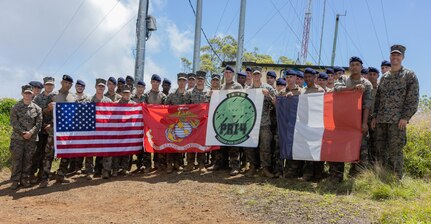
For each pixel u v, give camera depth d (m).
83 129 9.04
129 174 9.52
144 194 7.65
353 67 7.57
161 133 9.45
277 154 8.37
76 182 8.95
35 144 8.91
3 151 10.84
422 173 8.21
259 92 8.48
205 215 6.27
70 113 8.96
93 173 9.59
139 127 9.70
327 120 7.76
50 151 8.80
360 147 7.60
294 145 7.94
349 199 6.45
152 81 10.16
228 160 9.35
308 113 7.96
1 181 9.44
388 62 9.66
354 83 7.64
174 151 9.27
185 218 6.20
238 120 8.60
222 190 7.48
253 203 6.59
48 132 8.87
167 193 7.58
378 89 7.59
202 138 9.14
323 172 8.37
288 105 8.18
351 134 7.48
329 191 7.07
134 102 9.92
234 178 8.35
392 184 6.95
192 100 9.70
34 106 8.87
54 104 8.82
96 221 6.23
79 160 9.91
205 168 9.63
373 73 8.62
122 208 6.92
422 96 11.55
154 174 9.35
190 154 9.45
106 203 7.28
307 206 6.20
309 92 8.40
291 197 6.70
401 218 5.32
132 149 9.55
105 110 9.34
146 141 9.50
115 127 9.40
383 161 7.55
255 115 8.41
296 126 8.02
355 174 7.81
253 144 8.28
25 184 8.77
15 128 8.70
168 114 9.52
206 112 9.23
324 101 7.86
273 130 8.64
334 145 7.54
